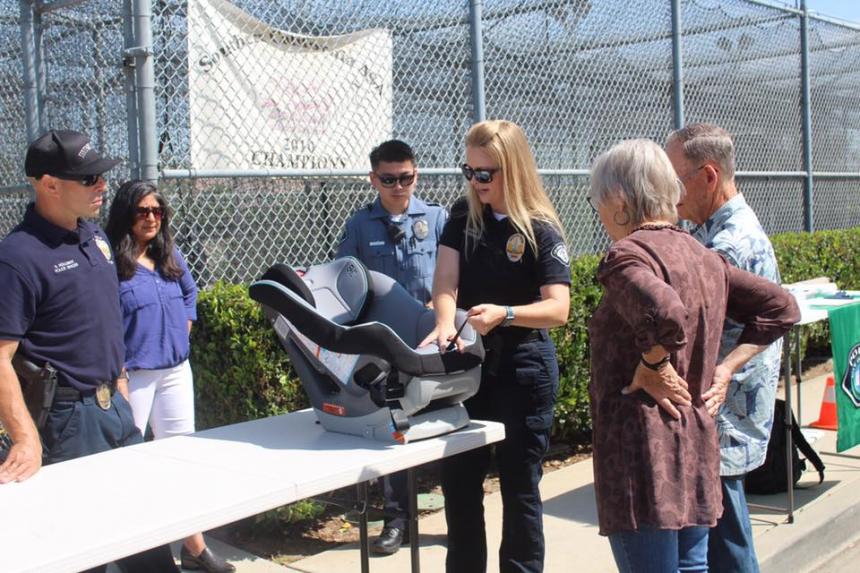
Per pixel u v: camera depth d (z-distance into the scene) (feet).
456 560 9.89
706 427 7.81
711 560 9.47
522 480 9.82
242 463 7.80
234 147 13.99
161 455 8.16
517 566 9.81
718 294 8.02
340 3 15.33
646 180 7.98
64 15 14.55
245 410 13.30
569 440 18.53
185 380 12.61
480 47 17.12
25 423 8.27
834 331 14.90
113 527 6.26
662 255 7.66
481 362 8.86
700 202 9.89
